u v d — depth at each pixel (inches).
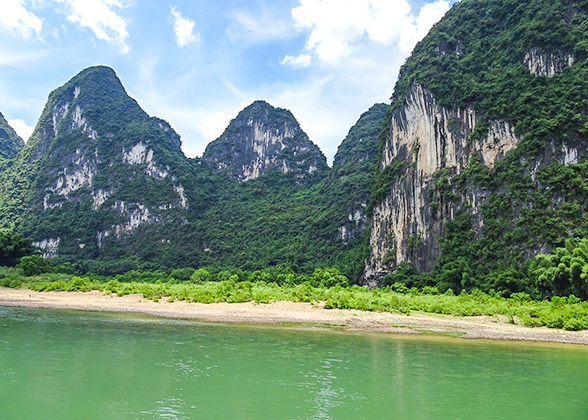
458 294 2063.2
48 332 884.6
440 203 2497.5
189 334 912.9
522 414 484.1
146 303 1472.7
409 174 2751.0
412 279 2378.2
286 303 1470.2
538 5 2529.5
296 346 816.9
